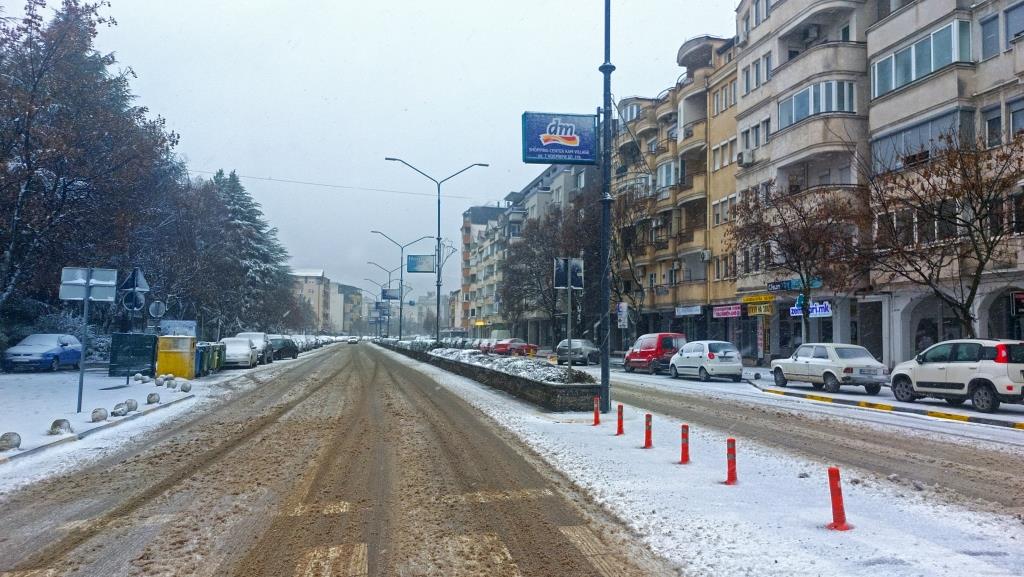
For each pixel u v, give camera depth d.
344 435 11.83
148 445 11.00
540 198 74.81
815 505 6.96
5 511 6.94
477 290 104.44
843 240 21.72
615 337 55.62
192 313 47.75
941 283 22.83
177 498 7.44
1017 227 19.56
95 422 13.01
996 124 21.48
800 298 24.75
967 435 11.95
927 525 6.18
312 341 74.88
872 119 26.08
